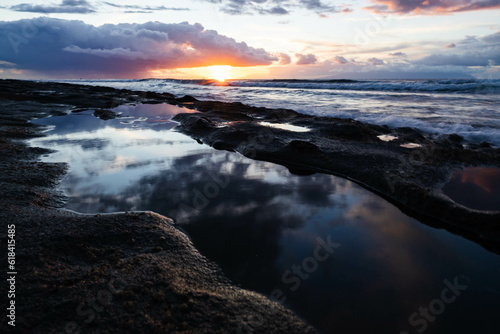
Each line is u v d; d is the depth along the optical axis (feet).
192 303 7.16
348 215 12.34
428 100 50.98
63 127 31.09
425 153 18.72
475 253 9.77
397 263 9.14
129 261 8.67
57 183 15.21
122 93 73.31
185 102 54.65
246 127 25.79
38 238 9.30
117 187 14.94
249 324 6.69
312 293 7.79
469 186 14.14
